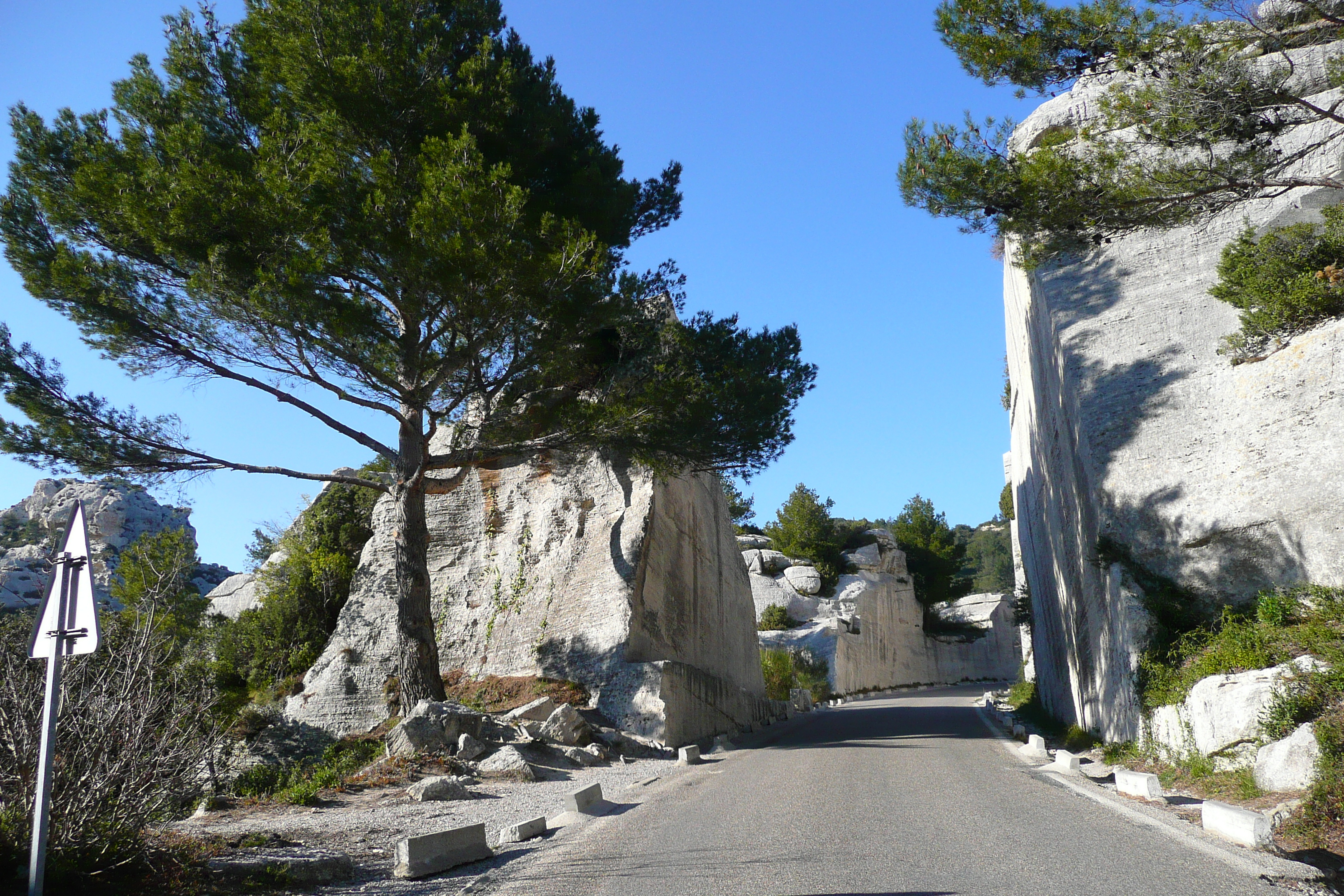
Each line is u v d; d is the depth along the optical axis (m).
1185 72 10.75
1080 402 20.30
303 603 30.84
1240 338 18.44
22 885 5.87
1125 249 22.78
